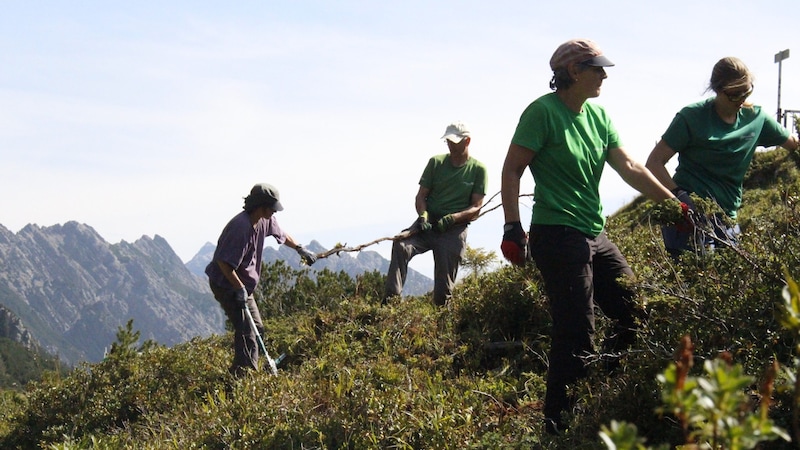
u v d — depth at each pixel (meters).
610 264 5.54
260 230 8.89
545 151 5.32
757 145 6.70
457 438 5.46
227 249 8.55
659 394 4.83
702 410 1.79
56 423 8.88
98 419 8.55
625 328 5.59
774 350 4.72
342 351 8.07
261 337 9.12
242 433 6.19
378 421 5.86
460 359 7.72
